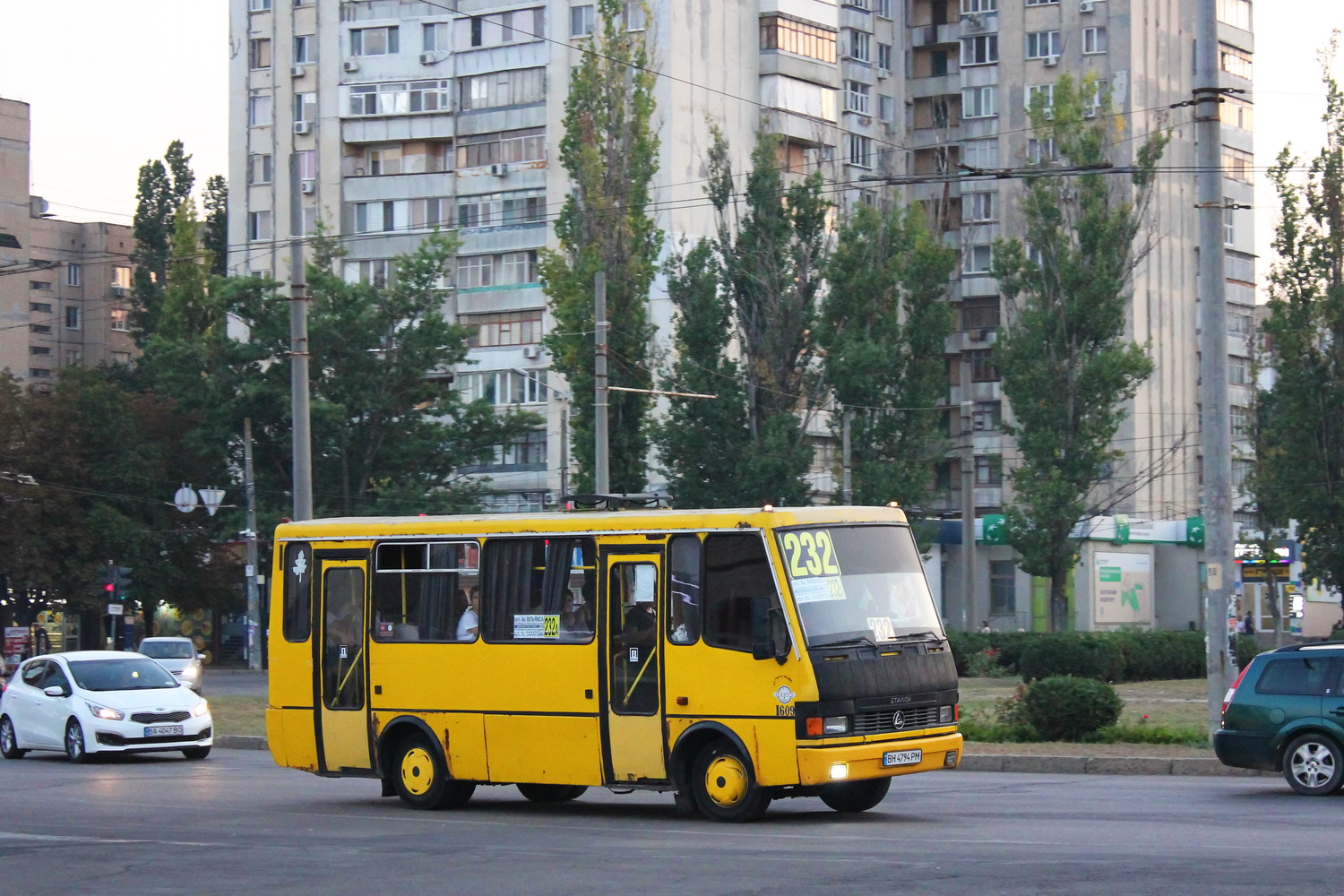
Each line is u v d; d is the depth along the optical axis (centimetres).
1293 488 5456
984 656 4559
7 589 6556
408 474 6581
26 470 6475
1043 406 5756
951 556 7788
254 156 7838
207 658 6744
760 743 1505
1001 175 2795
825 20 7456
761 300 5725
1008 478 5912
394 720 1761
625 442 5388
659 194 6869
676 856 1293
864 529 1598
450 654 1727
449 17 7450
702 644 1551
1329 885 1055
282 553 1878
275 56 7794
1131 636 4369
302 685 1841
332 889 1162
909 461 5781
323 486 6562
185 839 1492
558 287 5384
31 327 11312
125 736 2456
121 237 11812
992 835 1386
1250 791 1781
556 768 1639
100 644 7094
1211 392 2270
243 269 7825
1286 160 5444
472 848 1390
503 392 7200
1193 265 7731
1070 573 7194
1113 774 2073
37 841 1473
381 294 6494
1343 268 5397
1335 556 5419
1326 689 1711
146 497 6788
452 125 7431
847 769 1488
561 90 7169
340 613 1823
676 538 1584
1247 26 8094
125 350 11812
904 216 5991
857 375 5619
